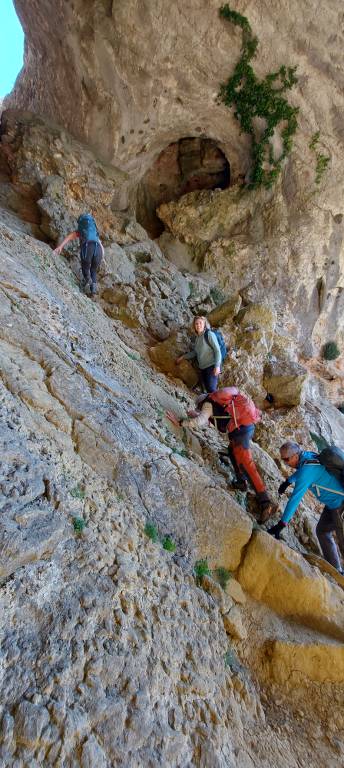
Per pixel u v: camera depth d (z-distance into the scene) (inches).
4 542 76.2
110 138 343.3
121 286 303.4
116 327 265.3
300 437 287.0
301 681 114.8
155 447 136.7
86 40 297.9
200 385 260.2
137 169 384.8
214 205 410.0
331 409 396.5
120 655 78.6
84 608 80.5
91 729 66.9
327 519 172.4
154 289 321.4
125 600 88.5
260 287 419.2
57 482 97.9
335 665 118.3
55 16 301.7
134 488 119.3
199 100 335.6
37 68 366.9
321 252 412.8
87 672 72.8
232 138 377.7
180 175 446.0
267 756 90.0
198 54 302.2
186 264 416.5
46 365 129.9
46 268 243.4
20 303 155.8
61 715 64.8
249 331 293.4
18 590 74.7
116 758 66.2
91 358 165.8
